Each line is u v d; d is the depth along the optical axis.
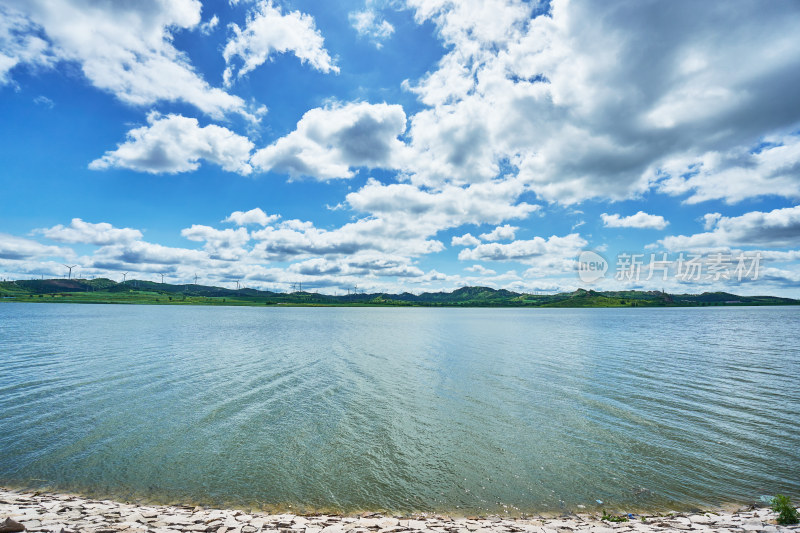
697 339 71.31
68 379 33.47
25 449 19.06
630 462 18.34
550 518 13.91
